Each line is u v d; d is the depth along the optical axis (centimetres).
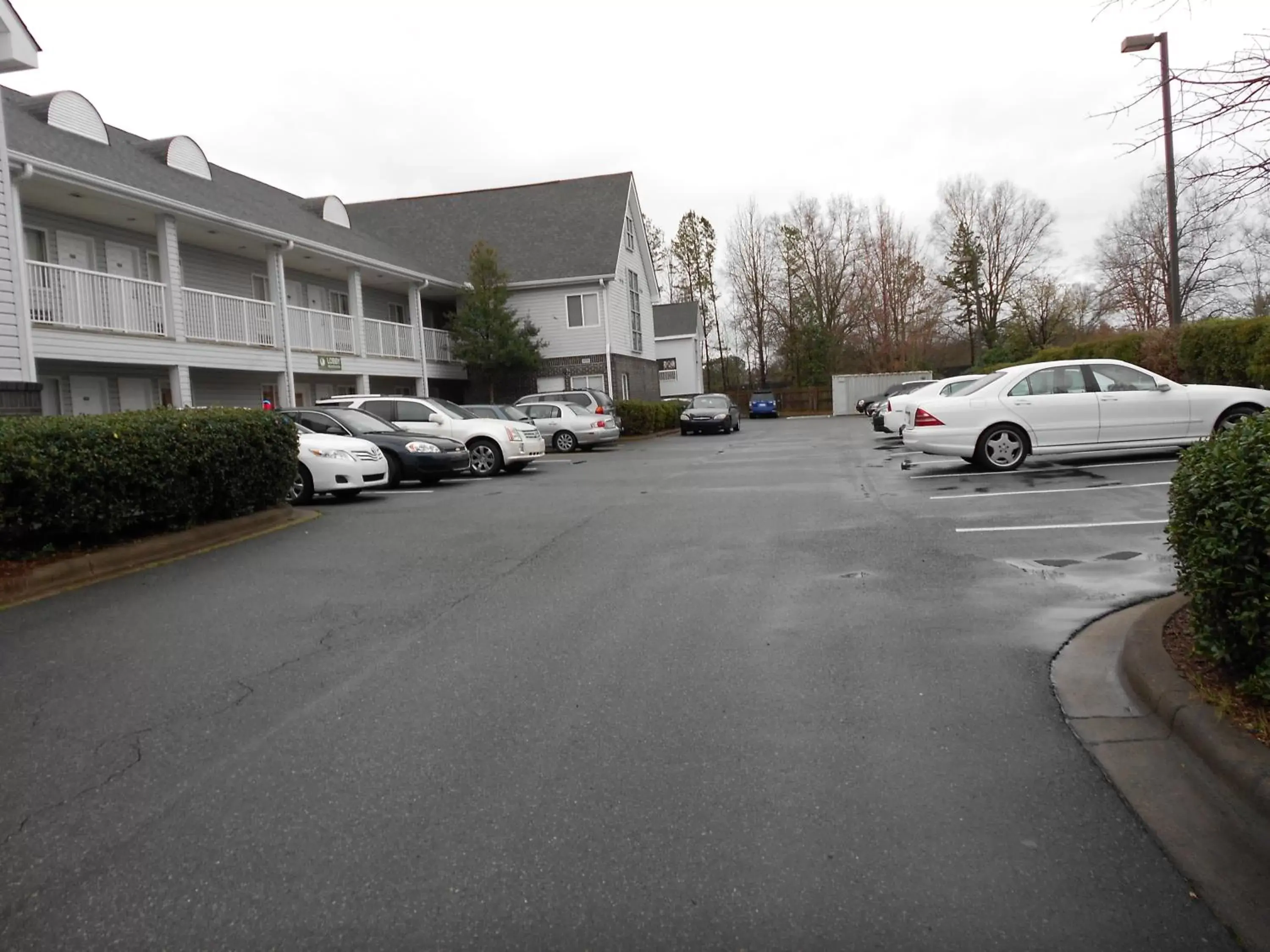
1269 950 259
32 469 779
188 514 992
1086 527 882
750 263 6512
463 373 3294
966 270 5838
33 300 1544
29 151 1507
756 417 5306
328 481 1359
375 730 443
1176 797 348
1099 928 271
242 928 285
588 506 1251
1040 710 438
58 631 641
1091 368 1362
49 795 382
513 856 322
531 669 528
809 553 834
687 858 316
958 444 1355
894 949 264
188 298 1905
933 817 339
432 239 3781
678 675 507
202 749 427
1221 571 386
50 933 285
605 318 3456
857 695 466
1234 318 1911
